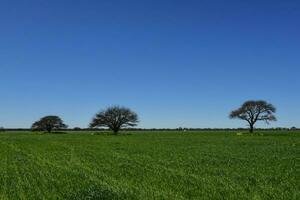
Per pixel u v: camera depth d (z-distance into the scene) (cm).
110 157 4684
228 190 2392
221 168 3516
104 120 14362
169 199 2109
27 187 2531
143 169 3450
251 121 14638
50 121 18025
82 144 7450
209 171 3297
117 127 14438
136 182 2709
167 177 2952
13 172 3303
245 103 14662
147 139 9575
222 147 6519
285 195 2231
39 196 2220
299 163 3934
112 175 3073
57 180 2814
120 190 2309
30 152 5562
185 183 2670
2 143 7831
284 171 3300
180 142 8144
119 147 6562
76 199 1973
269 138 9938
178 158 4494
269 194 2264
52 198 2158
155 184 2619
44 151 5738
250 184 2625
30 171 3359
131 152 5469
